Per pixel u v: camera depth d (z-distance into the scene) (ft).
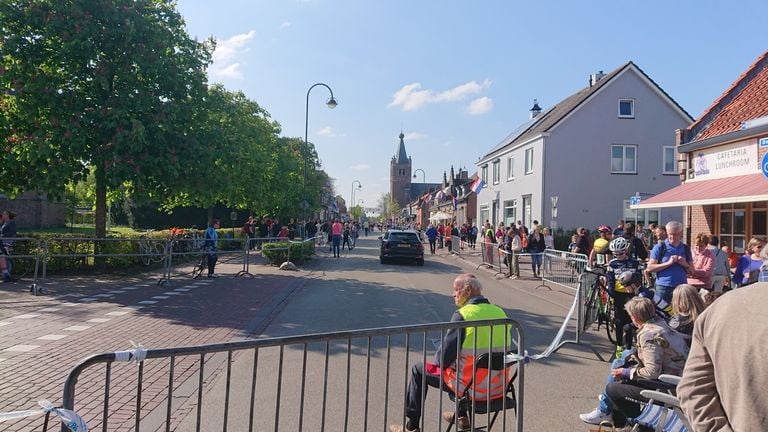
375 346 25.27
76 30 44.37
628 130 98.37
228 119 83.66
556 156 97.76
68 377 8.10
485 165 136.98
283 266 61.67
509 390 14.03
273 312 33.71
